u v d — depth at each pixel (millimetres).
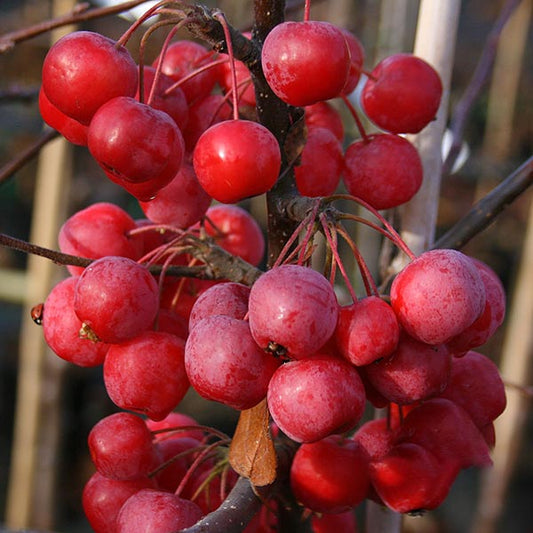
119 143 383
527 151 1705
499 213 470
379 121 441
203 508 428
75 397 1637
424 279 372
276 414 370
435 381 384
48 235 911
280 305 360
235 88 392
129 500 406
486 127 1664
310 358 371
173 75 428
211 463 442
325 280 368
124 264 396
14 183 1738
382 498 420
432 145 472
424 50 474
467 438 412
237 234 472
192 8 390
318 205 385
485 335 394
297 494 423
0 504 1533
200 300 390
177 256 448
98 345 412
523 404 1233
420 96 435
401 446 419
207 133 390
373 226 387
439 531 1497
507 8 566
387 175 432
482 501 1277
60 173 903
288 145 407
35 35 486
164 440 458
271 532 448
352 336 370
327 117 451
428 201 472
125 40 393
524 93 1682
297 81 385
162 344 400
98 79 386
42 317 420
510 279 1813
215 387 370
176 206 429
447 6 470
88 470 1596
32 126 1515
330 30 386
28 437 977
